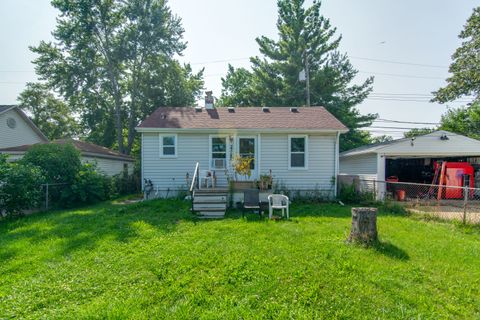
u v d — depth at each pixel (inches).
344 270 155.5
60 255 182.4
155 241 211.0
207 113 521.3
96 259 174.2
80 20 831.7
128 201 457.4
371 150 490.0
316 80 832.3
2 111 661.3
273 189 400.2
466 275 153.2
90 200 417.4
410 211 336.8
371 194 418.6
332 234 230.5
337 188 455.5
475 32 621.0
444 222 283.9
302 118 494.3
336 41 884.0
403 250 190.5
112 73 914.7
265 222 278.7
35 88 1176.8
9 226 270.2
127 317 112.9
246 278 147.3
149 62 975.6
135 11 894.4
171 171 458.6
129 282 144.3
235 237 220.4
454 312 118.3
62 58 884.0
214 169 458.9
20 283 143.2
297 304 122.4
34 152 400.8
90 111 967.0
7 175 304.0
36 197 332.5
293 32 849.5
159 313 115.8
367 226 201.3
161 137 456.1
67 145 430.9
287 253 181.6
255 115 511.2
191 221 282.0
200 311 117.8
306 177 458.6
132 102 954.1
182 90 999.0
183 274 152.6
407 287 137.9
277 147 460.1
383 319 112.1
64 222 277.4
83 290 136.6
